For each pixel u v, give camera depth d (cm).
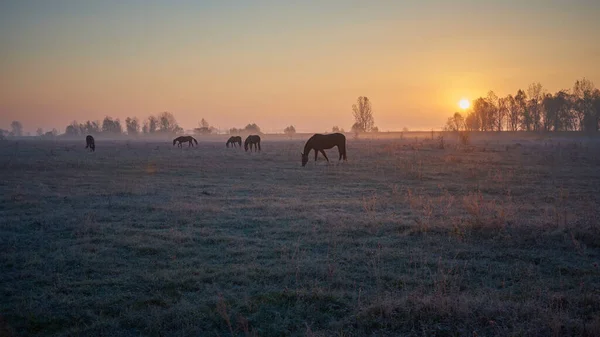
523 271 573
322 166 2188
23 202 1144
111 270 595
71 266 622
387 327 425
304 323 430
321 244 722
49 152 3828
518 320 425
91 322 446
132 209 1046
